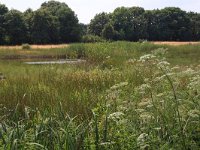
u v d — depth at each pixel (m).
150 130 5.35
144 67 13.27
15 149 5.00
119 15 98.94
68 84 11.91
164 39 99.38
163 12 99.00
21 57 39.19
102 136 5.40
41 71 16.91
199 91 5.64
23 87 11.34
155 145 4.95
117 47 26.92
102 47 25.09
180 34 98.69
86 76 13.18
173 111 5.51
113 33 93.44
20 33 83.81
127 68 15.91
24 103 8.81
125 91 8.20
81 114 7.55
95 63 19.84
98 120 6.25
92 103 8.38
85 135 5.52
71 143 5.03
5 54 41.25
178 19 98.88
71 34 89.44
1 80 13.70
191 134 5.25
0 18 83.31
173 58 28.86
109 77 12.71
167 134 5.25
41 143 5.36
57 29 86.75
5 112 8.05
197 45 39.47
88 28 111.00
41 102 8.95
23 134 5.56
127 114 5.84
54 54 36.38
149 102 5.64
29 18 85.06
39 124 6.09
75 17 90.81
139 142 4.70
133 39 99.12
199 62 23.84
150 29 99.56
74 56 29.70
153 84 6.82
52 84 12.14
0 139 5.34
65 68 18.39
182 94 5.70
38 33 84.56
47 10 90.25
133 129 5.32
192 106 5.55
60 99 9.08
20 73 17.23
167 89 6.52
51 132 5.43
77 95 9.68
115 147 5.08
